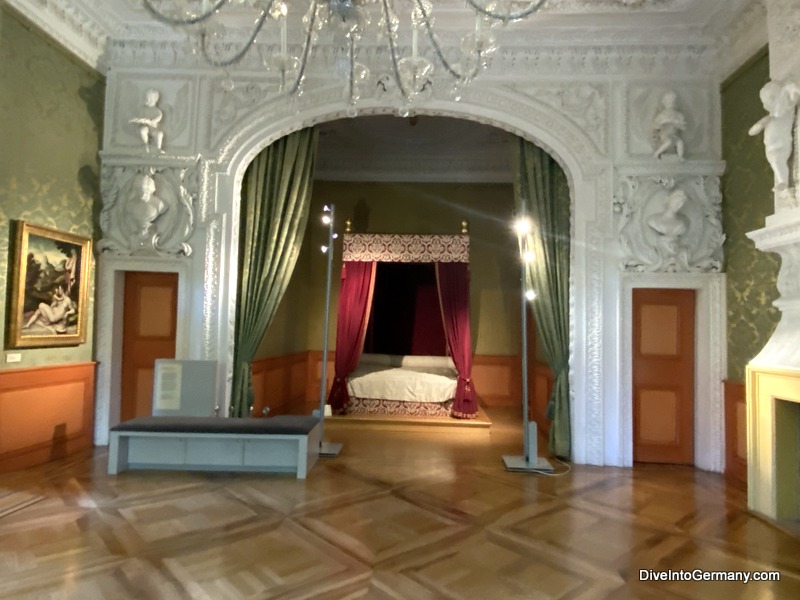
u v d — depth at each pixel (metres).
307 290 7.41
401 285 7.41
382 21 3.39
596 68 4.57
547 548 2.70
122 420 4.79
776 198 3.30
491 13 2.89
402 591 2.22
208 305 4.59
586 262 4.50
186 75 4.70
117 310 4.73
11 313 3.69
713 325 4.34
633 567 2.50
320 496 3.40
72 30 4.22
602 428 4.42
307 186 5.05
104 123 4.66
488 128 6.25
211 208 4.64
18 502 3.17
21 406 3.80
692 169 4.40
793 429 3.25
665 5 4.04
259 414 5.89
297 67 3.49
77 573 2.30
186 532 2.78
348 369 6.06
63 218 4.19
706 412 4.35
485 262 7.32
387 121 6.05
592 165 4.52
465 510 3.23
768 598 2.23
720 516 3.22
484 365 7.27
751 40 3.97
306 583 2.27
